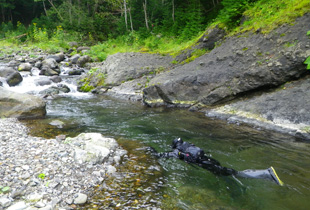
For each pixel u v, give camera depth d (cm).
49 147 421
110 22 2597
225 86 770
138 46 1698
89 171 366
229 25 1055
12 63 1409
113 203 298
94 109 827
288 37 697
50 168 352
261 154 461
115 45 1973
